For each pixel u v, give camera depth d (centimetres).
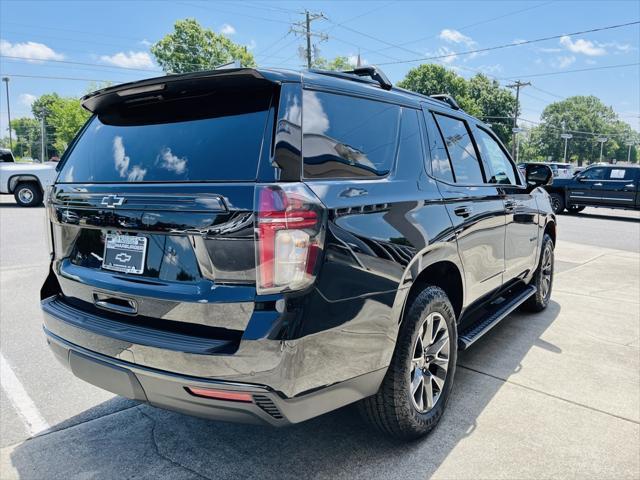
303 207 183
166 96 232
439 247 261
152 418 289
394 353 237
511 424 282
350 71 283
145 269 208
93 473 237
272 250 178
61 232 251
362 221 211
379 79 271
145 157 222
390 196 235
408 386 243
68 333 229
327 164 209
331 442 263
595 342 418
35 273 649
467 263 300
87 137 260
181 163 208
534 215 436
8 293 552
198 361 184
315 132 209
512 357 383
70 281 241
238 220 180
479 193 324
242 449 257
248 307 181
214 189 187
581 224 1399
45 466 242
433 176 283
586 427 279
